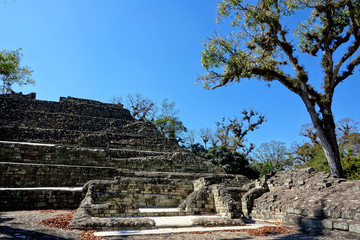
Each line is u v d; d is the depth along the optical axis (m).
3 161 18.14
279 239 8.47
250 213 14.37
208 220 11.13
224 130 40.94
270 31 17.47
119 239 7.97
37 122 26.47
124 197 14.50
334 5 15.42
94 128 29.05
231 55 17.38
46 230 7.89
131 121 31.83
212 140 40.69
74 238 7.51
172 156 24.80
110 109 34.25
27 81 34.06
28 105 29.47
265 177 15.77
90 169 18.22
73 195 14.12
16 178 16.11
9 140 21.66
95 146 24.61
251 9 16.77
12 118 25.58
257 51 17.70
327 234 8.94
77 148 21.02
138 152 24.64
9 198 12.79
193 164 25.11
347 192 10.70
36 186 16.39
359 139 30.17
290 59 17.20
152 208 14.72
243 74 16.56
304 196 12.09
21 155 18.83
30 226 8.23
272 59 18.08
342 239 8.30
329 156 14.86
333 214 9.62
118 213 11.93
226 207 13.11
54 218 9.87
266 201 13.84
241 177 21.41
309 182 13.12
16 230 7.23
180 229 10.01
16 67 32.34
